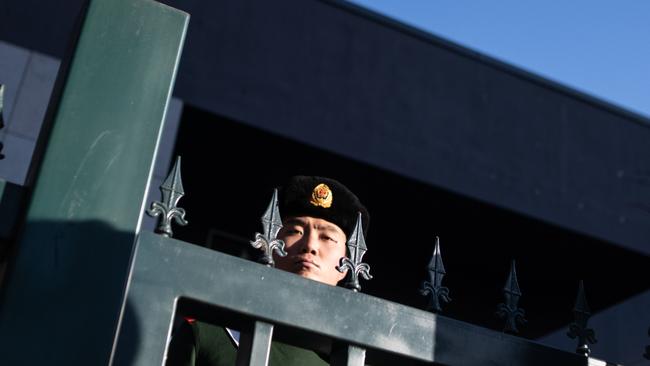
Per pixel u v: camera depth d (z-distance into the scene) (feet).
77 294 4.53
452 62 36.55
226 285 4.94
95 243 4.69
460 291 38.86
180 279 4.84
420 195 34.50
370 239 37.14
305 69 33.04
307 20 33.96
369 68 34.53
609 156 38.29
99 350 4.45
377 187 34.27
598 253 37.19
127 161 4.95
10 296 4.41
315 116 32.48
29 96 26.04
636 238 36.96
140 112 5.10
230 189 34.14
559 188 36.42
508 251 37.52
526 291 39.78
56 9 28.66
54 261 4.57
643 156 39.06
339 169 33.30
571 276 38.70
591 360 5.90
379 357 5.31
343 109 33.22
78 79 5.07
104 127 4.99
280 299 5.04
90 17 5.26
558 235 36.27
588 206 36.73
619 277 38.55
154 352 4.61
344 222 8.73
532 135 36.96
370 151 33.04
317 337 5.12
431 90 35.50
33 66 26.86
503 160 35.73
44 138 5.05
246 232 34.53
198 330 7.25
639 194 37.88
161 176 26.86
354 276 5.51
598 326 17.12
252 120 31.07
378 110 33.96
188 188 33.99
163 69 5.27
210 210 34.27
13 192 4.78
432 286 5.72
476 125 35.86
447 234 36.81
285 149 32.27
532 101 37.73
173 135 28.35
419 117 34.71
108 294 4.58
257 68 32.04
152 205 5.02
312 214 8.63
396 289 37.37
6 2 27.91
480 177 34.91
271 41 32.76
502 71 37.50
